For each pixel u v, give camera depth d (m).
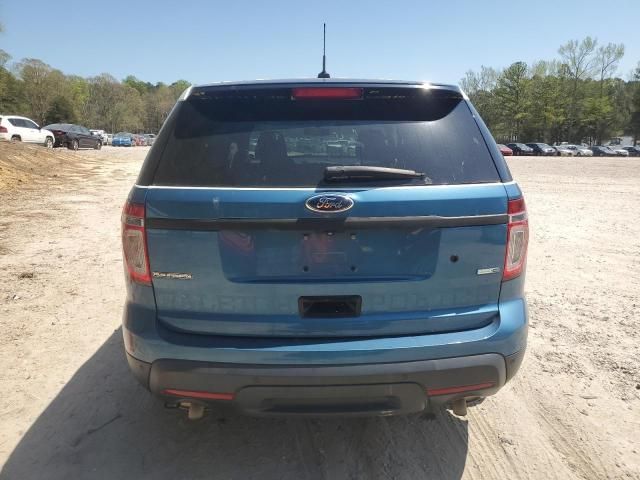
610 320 4.90
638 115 91.19
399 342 2.41
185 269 2.43
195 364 2.40
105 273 6.25
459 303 2.50
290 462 2.86
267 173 2.44
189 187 2.43
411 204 2.38
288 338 2.43
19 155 18.97
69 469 2.77
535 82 90.12
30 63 80.75
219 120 2.62
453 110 2.69
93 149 37.41
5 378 3.71
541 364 4.02
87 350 4.18
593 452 2.96
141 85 157.25
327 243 2.39
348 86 2.66
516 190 2.56
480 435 3.13
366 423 3.24
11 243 7.70
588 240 8.36
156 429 3.14
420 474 2.77
